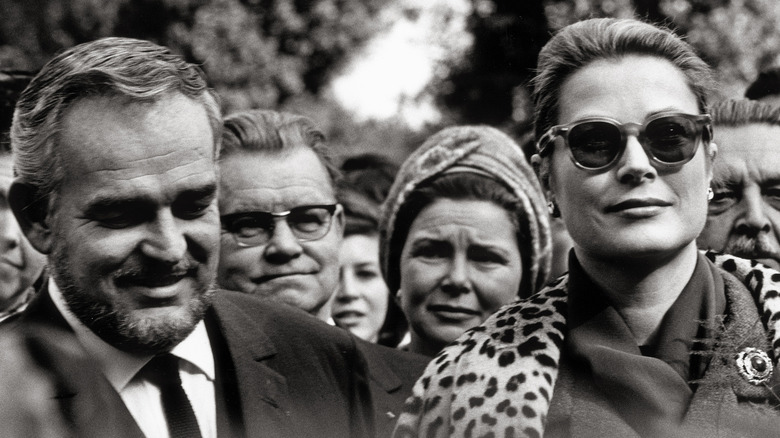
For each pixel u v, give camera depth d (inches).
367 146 343.3
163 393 92.1
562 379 92.2
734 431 85.9
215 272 91.4
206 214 89.7
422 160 136.1
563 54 94.4
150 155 86.4
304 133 134.3
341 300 164.7
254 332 101.1
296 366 101.5
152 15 329.1
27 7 316.8
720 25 239.5
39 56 318.3
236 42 336.5
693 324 90.7
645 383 87.8
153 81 87.4
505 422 89.4
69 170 87.1
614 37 92.7
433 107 309.9
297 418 98.3
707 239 125.6
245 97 339.9
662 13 234.7
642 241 87.7
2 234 121.6
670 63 92.7
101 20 322.3
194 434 91.2
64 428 88.5
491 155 134.8
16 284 122.5
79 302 88.4
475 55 273.4
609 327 91.7
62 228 88.2
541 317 95.0
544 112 95.9
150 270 87.4
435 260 131.0
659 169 88.8
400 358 117.3
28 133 89.7
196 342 96.0
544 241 136.0
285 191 129.1
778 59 240.1
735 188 124.3
